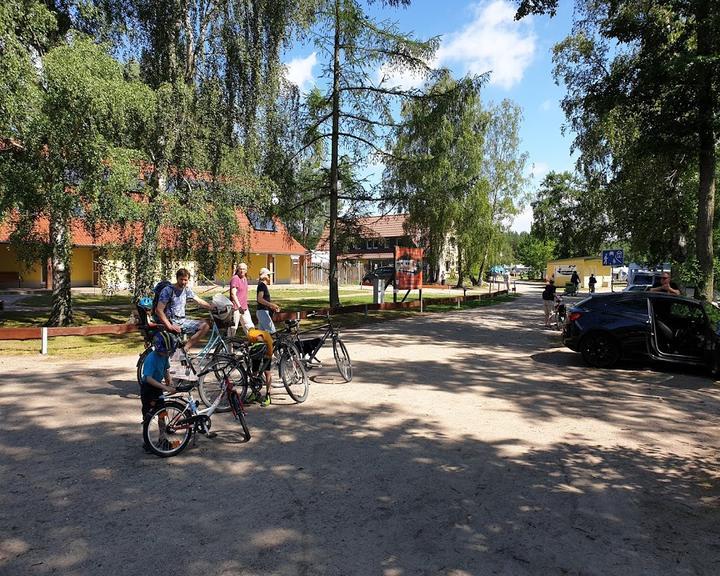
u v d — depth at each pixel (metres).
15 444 5.38
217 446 5.45
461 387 8.31
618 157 22.27
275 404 7.18
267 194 16.17
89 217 12.34
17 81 10.59
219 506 4.05
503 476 4.72
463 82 17.91
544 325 18.20
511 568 3.25
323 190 20.95
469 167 38.16
